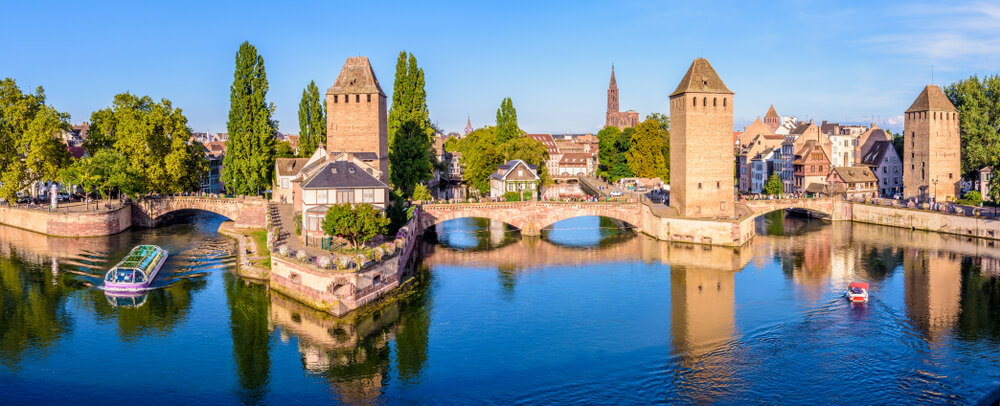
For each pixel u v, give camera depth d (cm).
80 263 8788
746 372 5231
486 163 16450
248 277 7912
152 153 12419
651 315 6669
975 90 14250
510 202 11456
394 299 7144
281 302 6906
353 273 6600
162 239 10881
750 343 5844
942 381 5028
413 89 12800
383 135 10938
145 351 5647
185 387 4988
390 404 4747
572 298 7281
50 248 9881
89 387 4959
